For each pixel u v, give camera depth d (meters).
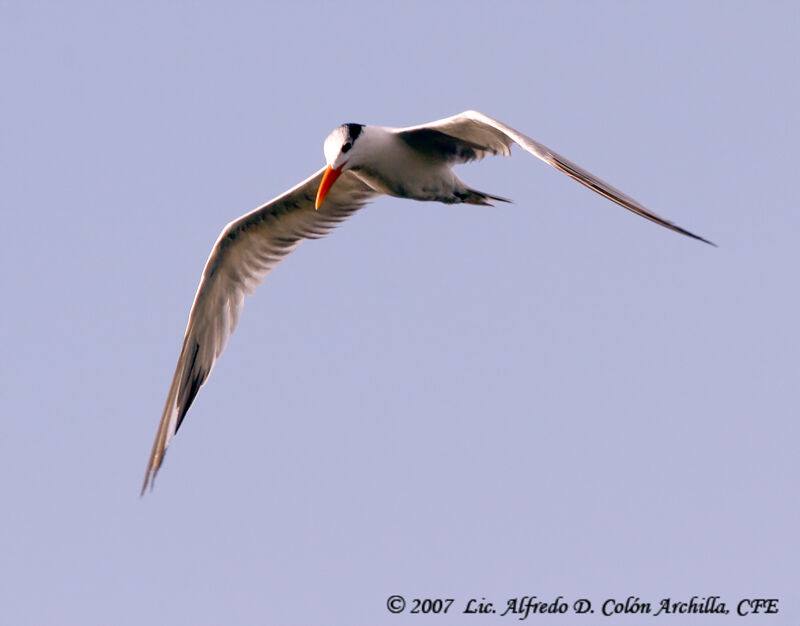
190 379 14.34
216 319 14.28
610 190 10.48
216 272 14.08
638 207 10.27
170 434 14.24
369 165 12.84
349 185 13.89
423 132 12.50
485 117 11.49
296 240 14.25
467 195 13.31
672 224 10.06
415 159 12.88
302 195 13.77
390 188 13.14
